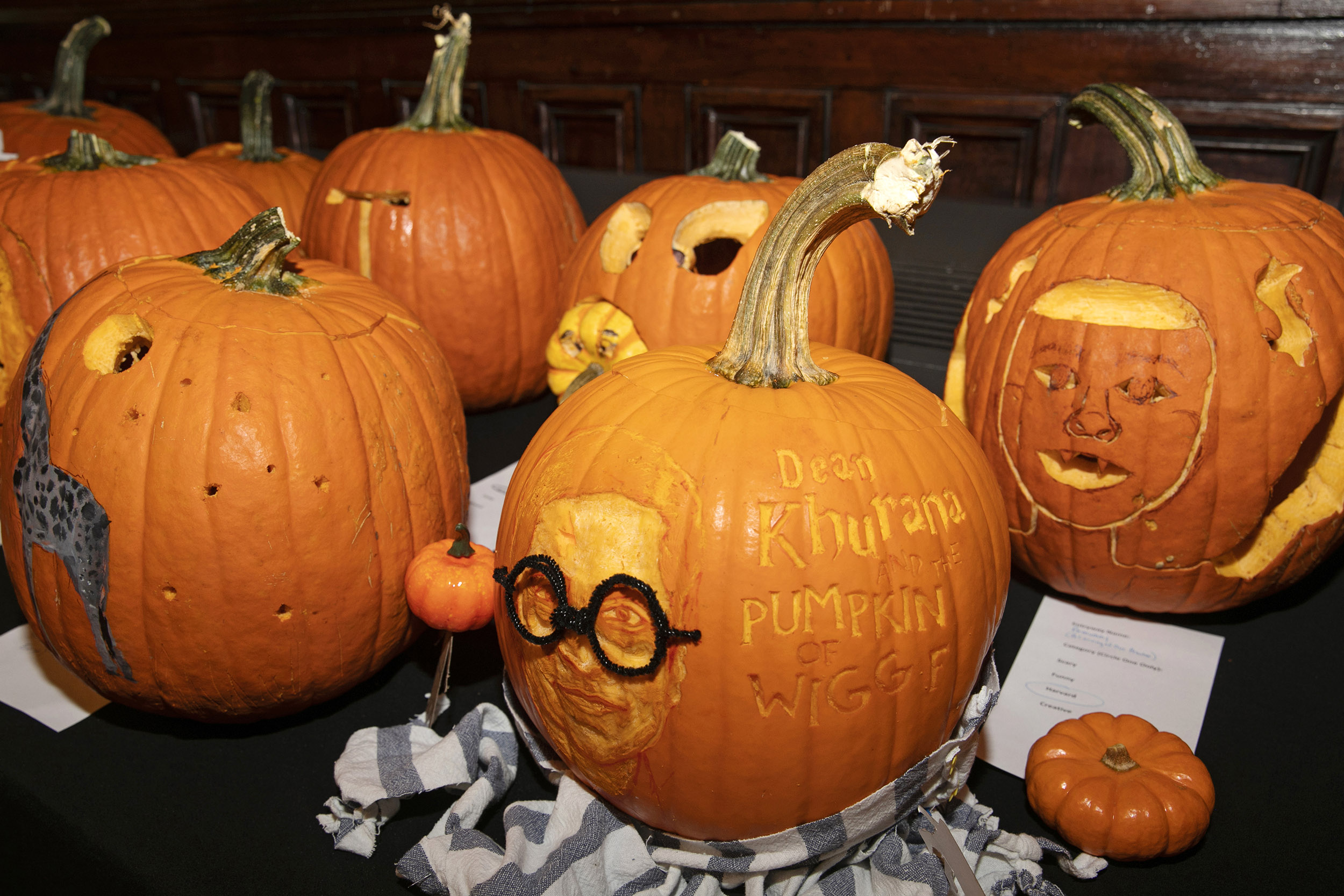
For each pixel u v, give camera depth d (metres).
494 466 2.16
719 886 1.20
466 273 2.20
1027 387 1.63
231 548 1.23
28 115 2.81
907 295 2.46
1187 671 1.60
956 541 1.11
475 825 1.28
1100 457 1.56
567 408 1.23
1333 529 1.62
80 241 1.81
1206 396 1.49
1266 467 1.51
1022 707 1.50
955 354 1.98
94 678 1.34
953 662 1.12
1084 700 1.52
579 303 2.12
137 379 1.25
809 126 3.15
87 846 1.24
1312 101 2.39
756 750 1.07
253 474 1.23
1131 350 1.52
